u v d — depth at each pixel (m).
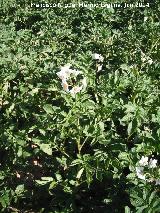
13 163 0.69
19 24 1.21
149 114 0.68
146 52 0.95
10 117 0.75
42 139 0.64
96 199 0.65
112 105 0.66
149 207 0.51
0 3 1.25
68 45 1.00
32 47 0.94
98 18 1.13
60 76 0.65
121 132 0.71
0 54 0.88
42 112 0.73
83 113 0.64
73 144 0.69
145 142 0.63
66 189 0.62
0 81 0.79
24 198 0.67
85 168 0.59
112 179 0.62
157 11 1.13
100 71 0.86
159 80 0.77
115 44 0.97
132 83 0.71
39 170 0.72
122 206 0.59
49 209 0.65
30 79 0.79
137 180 0.55
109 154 0.61
